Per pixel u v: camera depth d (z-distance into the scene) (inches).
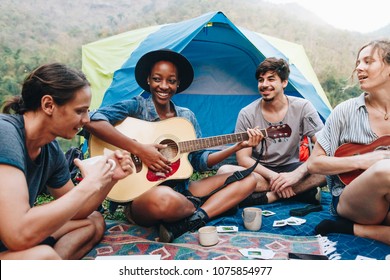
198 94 184.1
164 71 89.9
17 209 46.0
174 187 88.0
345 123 78.8
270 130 90.6
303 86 166.1
